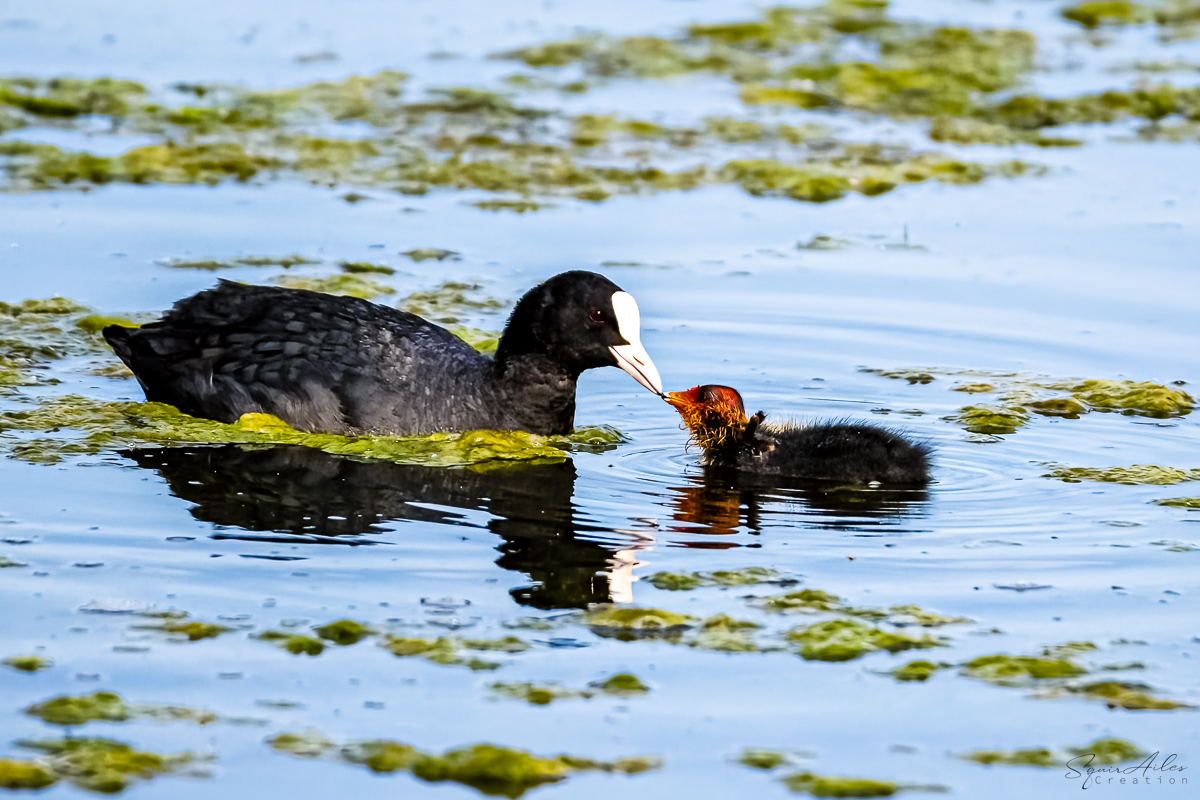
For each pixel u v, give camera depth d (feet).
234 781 24.43
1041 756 25.61
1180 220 63.21
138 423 42.39
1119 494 37.96
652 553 33.99
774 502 37.73
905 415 44.42
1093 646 29.53
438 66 84.12
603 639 29.53
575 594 31.60
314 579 32.04
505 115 77.05
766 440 40.47
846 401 45.75
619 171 69.82
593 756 25.31
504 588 31.81
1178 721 26.71
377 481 38.68
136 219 61.67
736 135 75.51
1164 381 47.50
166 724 25.99
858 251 60.59
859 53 88.69
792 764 25.20
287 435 41.81
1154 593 31.86
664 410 45.96
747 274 57.77
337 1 95.86
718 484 39.11
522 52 87.04
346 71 82.38
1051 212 64.85
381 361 42.29
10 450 39.81
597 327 41.81
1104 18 98.43
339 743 25.55
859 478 39.17
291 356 42.29
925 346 50.85
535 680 27.78
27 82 77.61
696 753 25.49
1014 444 41.81
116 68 81.00
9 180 65.41
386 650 28.81
